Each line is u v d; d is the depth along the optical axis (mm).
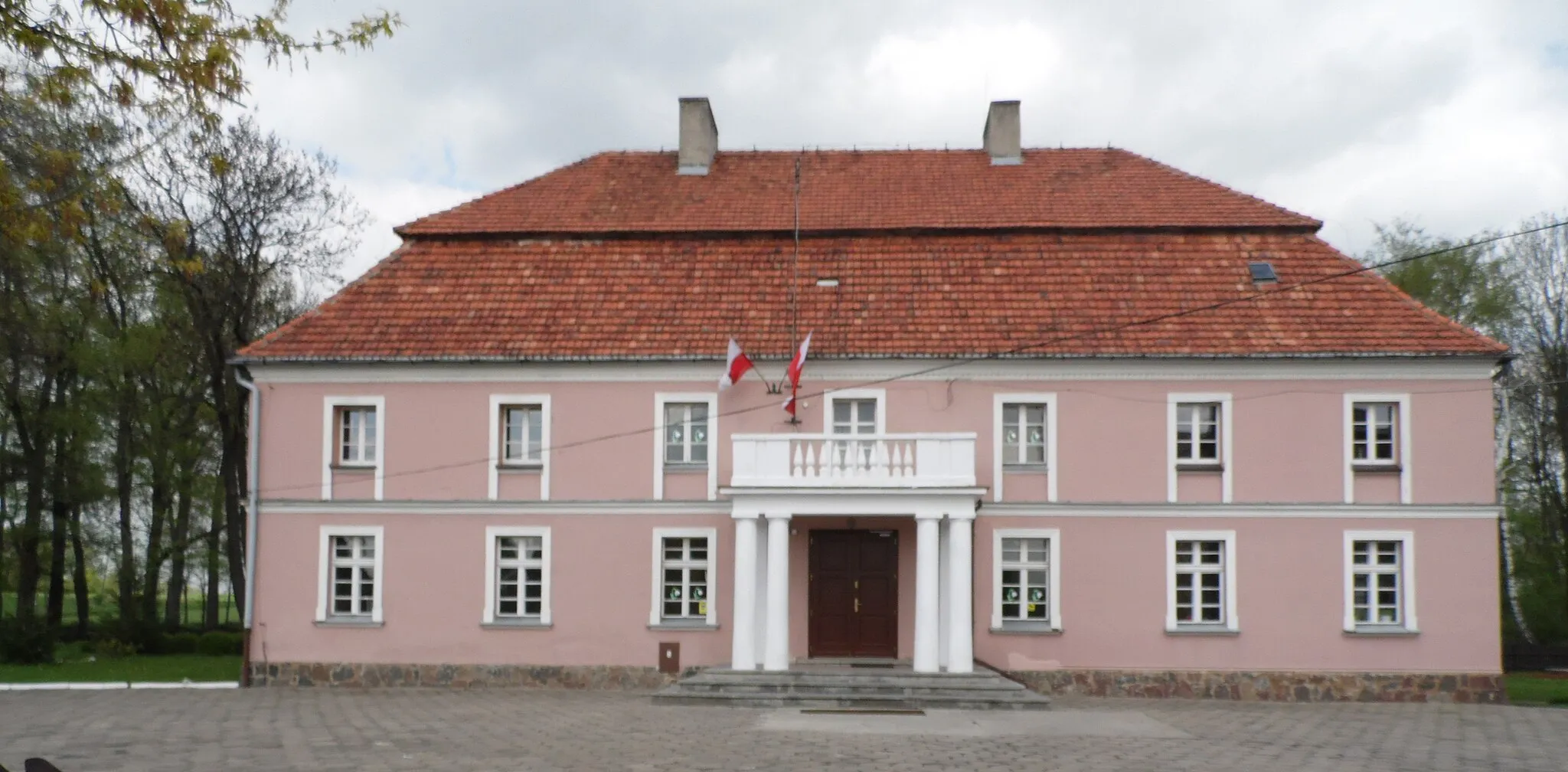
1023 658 28500
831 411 29078
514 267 31219
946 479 26609
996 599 28625
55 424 41062
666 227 31656
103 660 38719
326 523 29609
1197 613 28500
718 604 28938
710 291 30344
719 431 29156
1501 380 47125
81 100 12133
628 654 28906
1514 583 49344
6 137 13352
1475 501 28094
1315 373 28453
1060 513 28656
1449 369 28250
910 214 31922
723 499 29062
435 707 24828
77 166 12930
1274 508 28328
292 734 20391
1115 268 30328
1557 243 47469
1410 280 49281
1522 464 49312
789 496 26797
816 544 29219
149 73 11867
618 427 29344
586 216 32438
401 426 29672
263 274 41250
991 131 34781
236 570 42812
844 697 25172
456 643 29172
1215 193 32562
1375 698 27812
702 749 18766
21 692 28672
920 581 26500
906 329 29125
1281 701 27875
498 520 29391
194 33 11789
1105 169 34062
